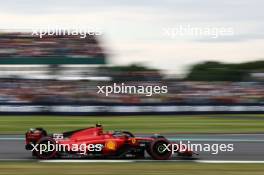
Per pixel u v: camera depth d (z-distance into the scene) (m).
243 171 16.70
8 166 17.52
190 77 55.62
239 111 50.84
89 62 55.56
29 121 40.38
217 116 47.72
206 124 38.88
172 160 19.34
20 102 47.22
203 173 16.14
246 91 55.62
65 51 57.16
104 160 19.12
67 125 36.88
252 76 56.78
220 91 53.81
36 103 47.12
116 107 47.50
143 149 19.77
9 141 26.50
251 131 33.28
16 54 58.62
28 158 19.88
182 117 46.22
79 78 54.62
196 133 31.72
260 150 23.06
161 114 48.47
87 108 47.03
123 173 15.95
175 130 33.81
